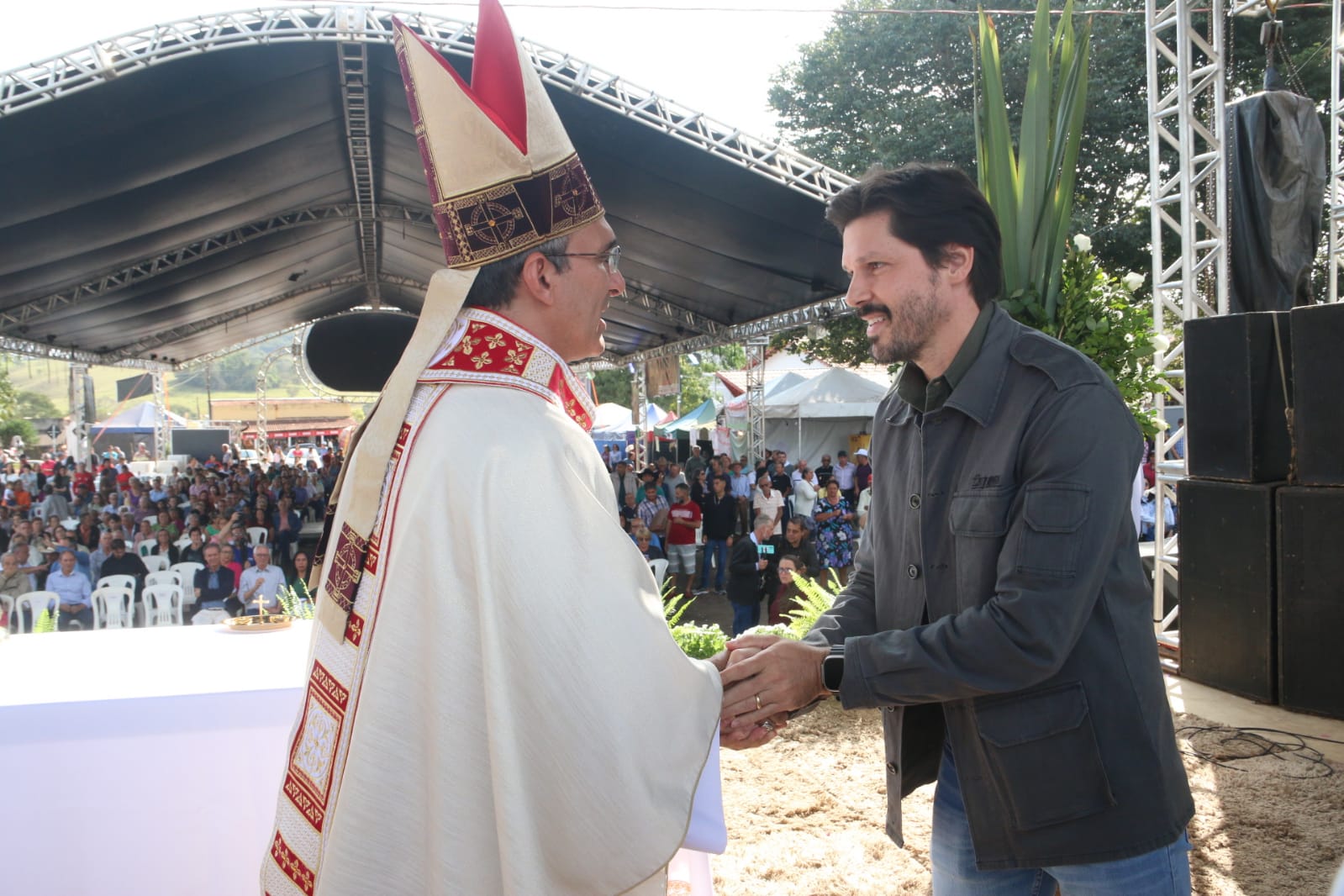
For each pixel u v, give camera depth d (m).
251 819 2.47
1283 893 3.10
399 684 1.17
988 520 1.47
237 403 46.28
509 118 1.29
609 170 9.40
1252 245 5.85
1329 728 4.75
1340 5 7.29
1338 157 7.36
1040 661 1.36
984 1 14.87
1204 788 4.01
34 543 9.59
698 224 10.57
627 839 1.12
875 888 3.12
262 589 8.11
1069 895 1.54
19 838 2.32
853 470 14.70
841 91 16.22
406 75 1.34
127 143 8.36
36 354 17.02
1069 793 1.46
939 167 1.55
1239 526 5.27
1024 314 4.43
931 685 1.42
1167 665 5.91
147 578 8.78
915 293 1.53
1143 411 4.67
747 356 16.53
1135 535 1.57
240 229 12.71
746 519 12.62
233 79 7.91
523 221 1.28
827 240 9.79
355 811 1.16
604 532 1.18
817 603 5.93
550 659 1.11
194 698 2.44
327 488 17.38
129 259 12.03
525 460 1.16
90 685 2.50
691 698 1.22
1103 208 14.73
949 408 1.58
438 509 1.17
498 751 1.11
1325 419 4.88
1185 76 6.33
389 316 16.56
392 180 11.91
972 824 1.55
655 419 26.02
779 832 3.60
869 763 4.35
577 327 1.36
